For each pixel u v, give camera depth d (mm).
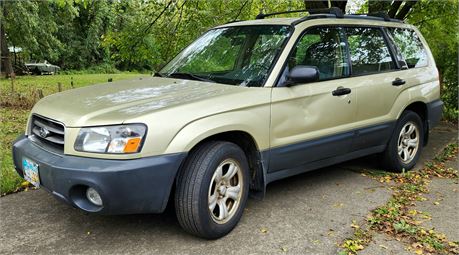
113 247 3166
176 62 4469
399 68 4988
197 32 8344
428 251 3217
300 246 3238
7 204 3918
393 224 3621
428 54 5570
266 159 3566
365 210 3947
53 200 4020
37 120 3381
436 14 8281
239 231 3461
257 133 3428
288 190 4426
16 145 3430
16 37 25062
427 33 8594
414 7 8391
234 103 3277
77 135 2908
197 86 3604
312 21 4156
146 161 2830
